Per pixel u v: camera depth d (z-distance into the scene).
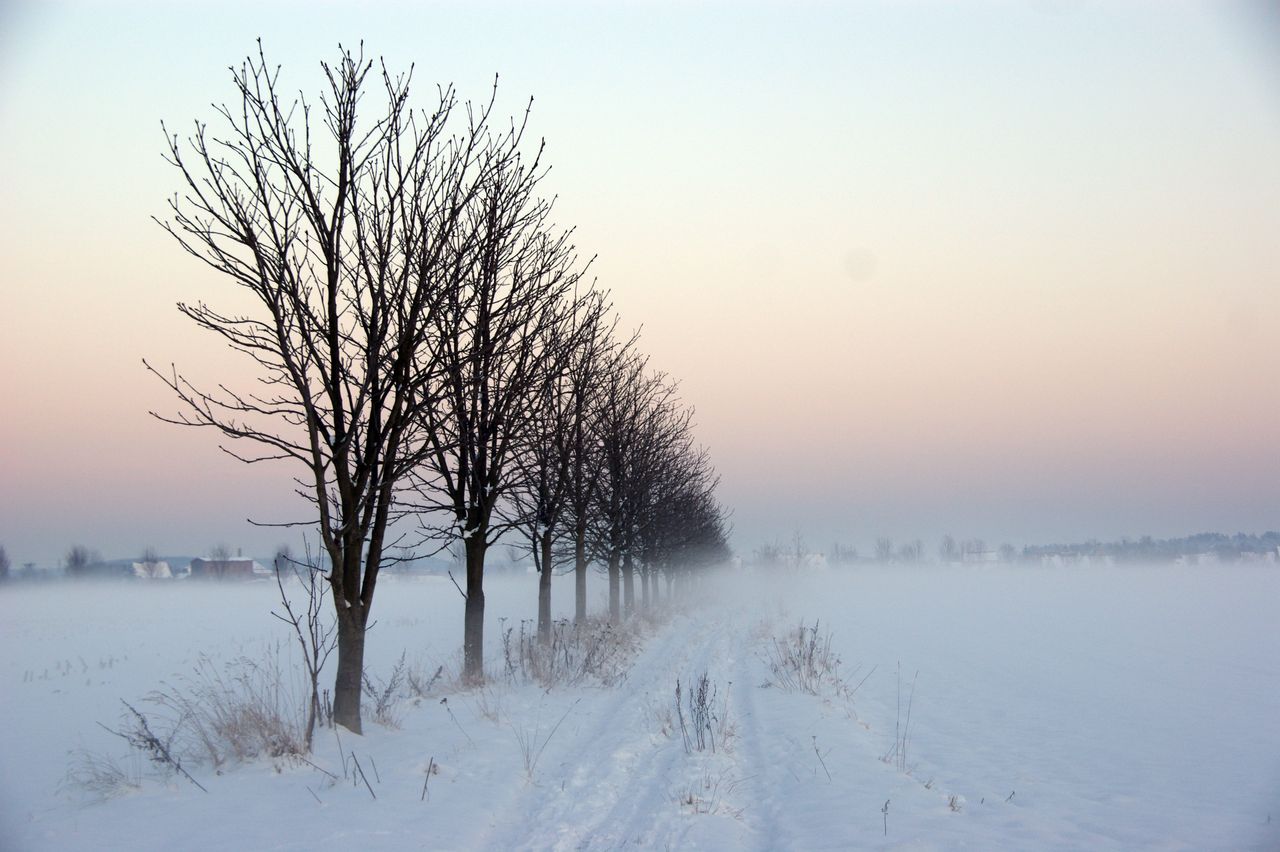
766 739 10.12
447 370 8.92
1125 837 6.30
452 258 9.12
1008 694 14.54
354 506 8.49
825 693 13.60
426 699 11.00
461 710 10.35
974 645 23.19
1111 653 21.17
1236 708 13.16
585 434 18.77
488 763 8.01
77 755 9.27
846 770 8.12
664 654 20.28
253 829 5.87
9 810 6.80
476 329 10.68
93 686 14.87
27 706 12.88
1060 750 10.05
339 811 6.28
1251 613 36.06
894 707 13.24
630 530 24.94
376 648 20.77
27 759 9.22
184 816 6.14
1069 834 6.31
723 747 9.46
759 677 15.90
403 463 8.77
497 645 20.92
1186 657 20.23
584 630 17.98
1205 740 10.70
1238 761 9.47
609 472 22.16
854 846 5.79
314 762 7.47
